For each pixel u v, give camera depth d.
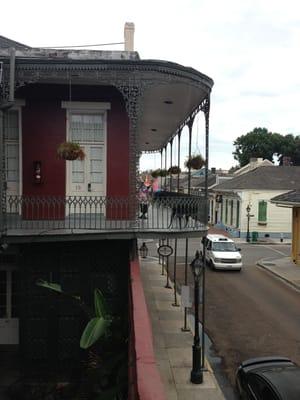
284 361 10.59
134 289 9.76
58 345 12.48
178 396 11.02
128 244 12.69
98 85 13.62
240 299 20.30
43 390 11.78
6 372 12.45
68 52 13.42
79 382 12.00
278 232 42.59
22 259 12.44
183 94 14.23
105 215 13.30
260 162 60.06
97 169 13.81
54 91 13.52
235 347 14.34
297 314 18.02
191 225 13.52
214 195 54.06
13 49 11.36
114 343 10.82
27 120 13.49
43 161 13.57
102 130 13.79
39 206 13.47
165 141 27.25
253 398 9.44
